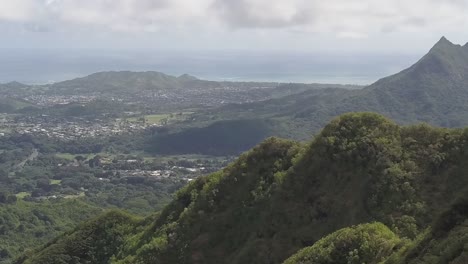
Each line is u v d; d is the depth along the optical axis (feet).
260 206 107.65
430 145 99.50
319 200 100.22
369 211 92.02
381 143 102.42
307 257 76.64
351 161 102.53
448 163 95.09
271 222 102.47
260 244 99.96
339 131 108.99
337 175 102.32
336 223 95.50
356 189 97.66
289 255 94.79
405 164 96.99
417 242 62.64
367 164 100.07
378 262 67.62
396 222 86.12
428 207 88.12
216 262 104.12
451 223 60.18
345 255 72.69
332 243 75.36
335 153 105.40
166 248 110.73
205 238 109.09
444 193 90.22
